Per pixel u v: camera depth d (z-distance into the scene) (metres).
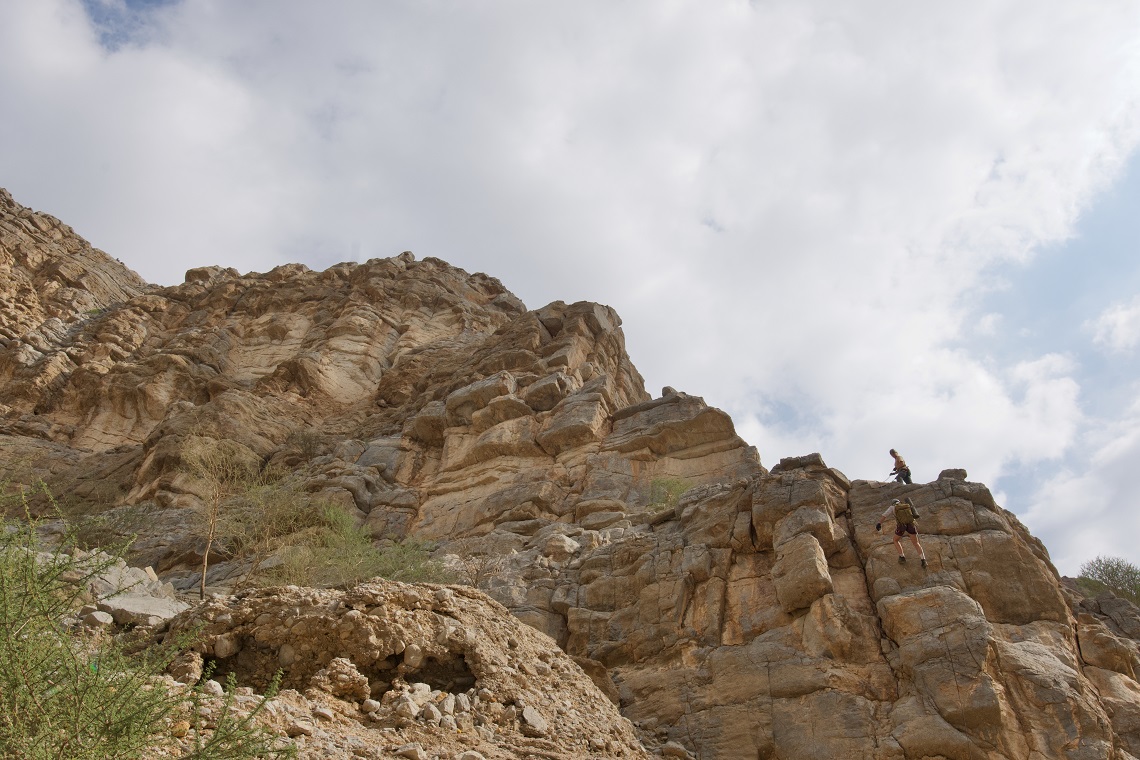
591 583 17.97
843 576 15.48
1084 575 23.53
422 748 8.77
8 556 7.03
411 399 44.00
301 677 10.27
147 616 11.77
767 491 17.19
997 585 14.59
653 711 14.43
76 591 7.26
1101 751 11.73
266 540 24.42
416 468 32.97
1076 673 12.90
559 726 10.51
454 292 64.00
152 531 28.38
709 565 16.66
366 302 59.44
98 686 6.15
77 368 51.38
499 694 10.49
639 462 28.22
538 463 29.77
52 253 72.75
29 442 42.25
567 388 33.25
